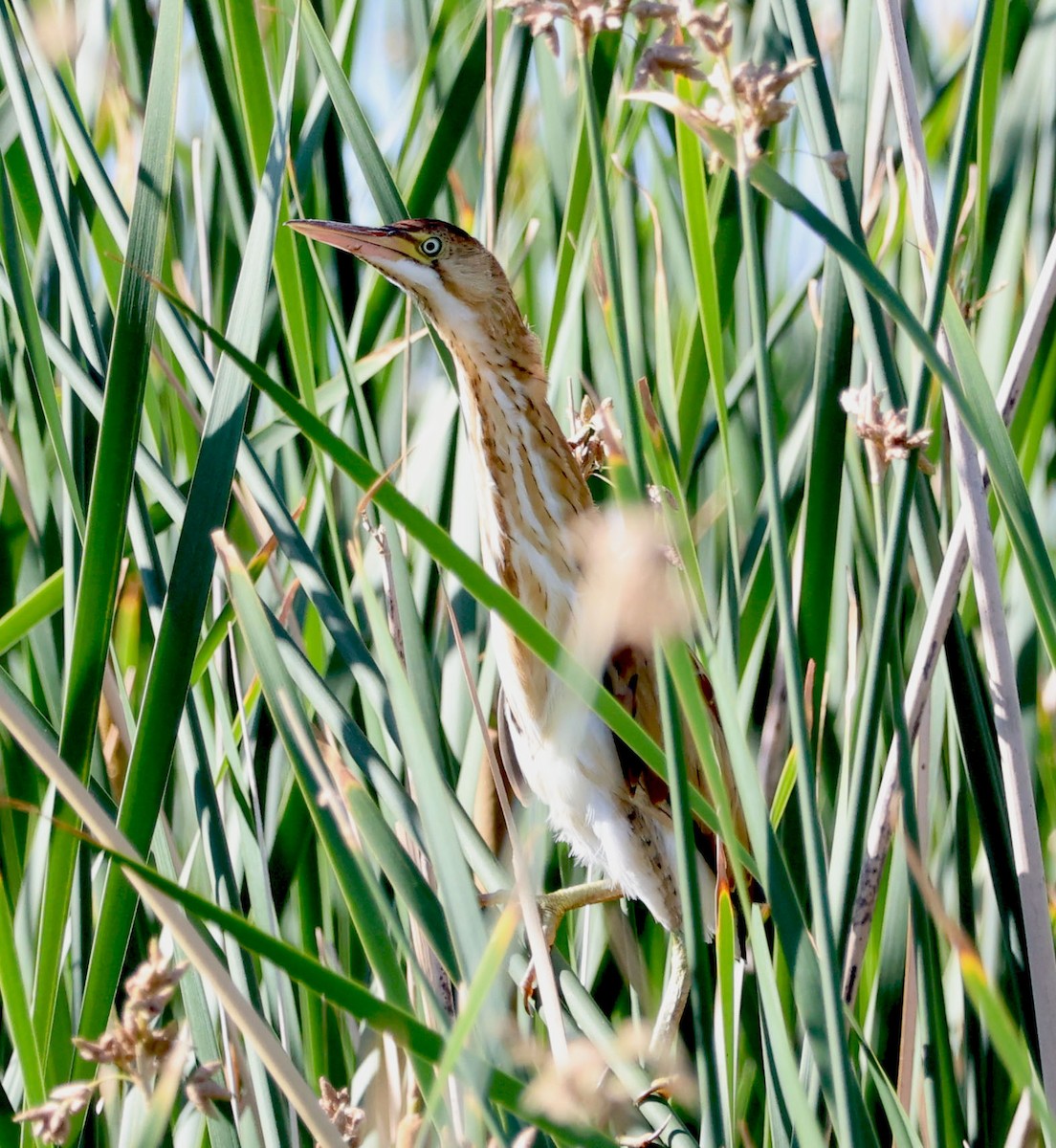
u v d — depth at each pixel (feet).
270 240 16.39
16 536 16.89
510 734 16.99
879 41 16.85
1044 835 16.79
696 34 15.46
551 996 16.11
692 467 16.79
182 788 16.84
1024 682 16.76
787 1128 16.22
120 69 16.99
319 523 16.78
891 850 16.65
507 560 16.87
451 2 16.87
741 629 16.66
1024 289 16.90
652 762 16.05
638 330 16.74
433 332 16.84
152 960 14.39
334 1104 16.21
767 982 16.02
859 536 16.70
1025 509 16.14
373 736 16.62
